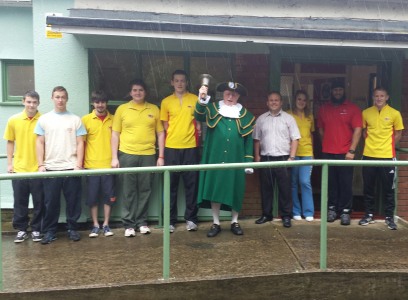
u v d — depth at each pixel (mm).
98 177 4938
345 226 5289
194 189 5008
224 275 3684
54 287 3498
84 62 5156
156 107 4992
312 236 4801
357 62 5578
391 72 5547
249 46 5383
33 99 4691
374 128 5148
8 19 5656
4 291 3430
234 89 4793
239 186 4793
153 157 4953
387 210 5230
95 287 3492
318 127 5605
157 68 5359
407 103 5602
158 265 3977
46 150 4656
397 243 4637
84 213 5188
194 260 4066
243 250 4348
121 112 4852
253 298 3676
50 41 5117
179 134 4891
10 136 4758
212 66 5441
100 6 4926
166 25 4305
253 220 5480
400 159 5625
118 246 4543
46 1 5066
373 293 3785
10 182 5723
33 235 4742
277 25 4812
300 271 3752
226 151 4695
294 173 5395
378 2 5285
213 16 4844
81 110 5211
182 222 5383
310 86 6559
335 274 3748
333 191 5465
